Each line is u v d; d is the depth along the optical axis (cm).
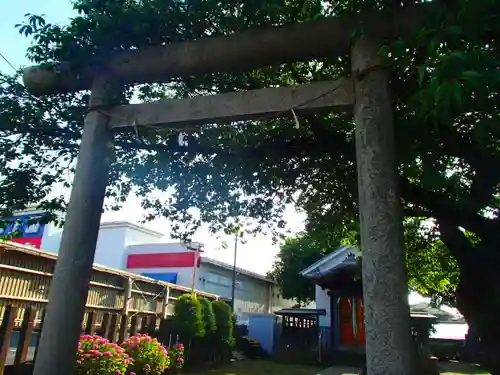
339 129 443
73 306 286
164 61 332
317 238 581
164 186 490
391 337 222
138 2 352
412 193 387
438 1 217
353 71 282
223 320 1334
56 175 446
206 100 318
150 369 841
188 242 562
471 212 366
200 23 343
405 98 319
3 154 426
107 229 2039
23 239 1540
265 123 434
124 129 334
